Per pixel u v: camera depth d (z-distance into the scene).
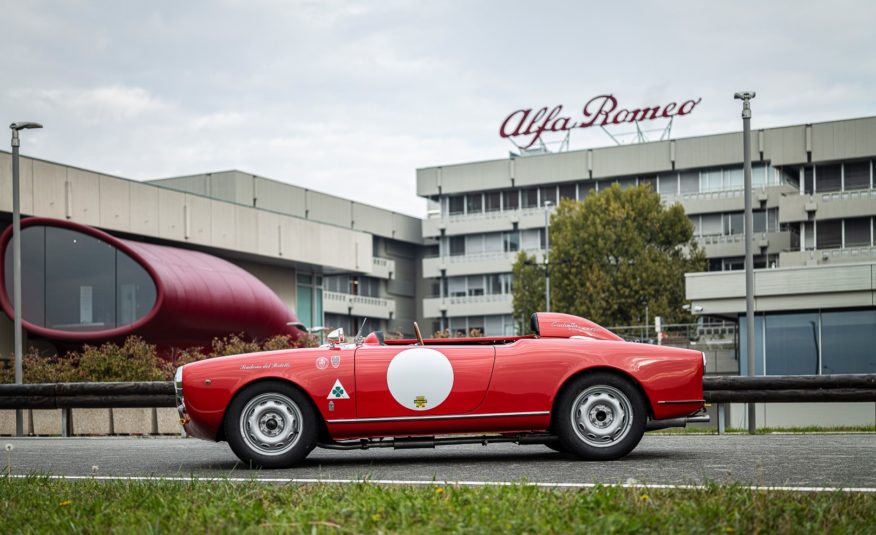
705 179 67.00
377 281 76.06
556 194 72.25
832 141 50.31
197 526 4.73
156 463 8.74
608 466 7.46
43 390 14.31
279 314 34.12
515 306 57.09
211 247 36.66
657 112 69.75
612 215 54.50
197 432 8.03
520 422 7.85
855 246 49.56
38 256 28.88
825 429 13.45
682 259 54.41
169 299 28.42
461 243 75.88
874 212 48.69
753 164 65.44
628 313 53.09
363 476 7.01
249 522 4.77
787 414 28.02
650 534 4.32
